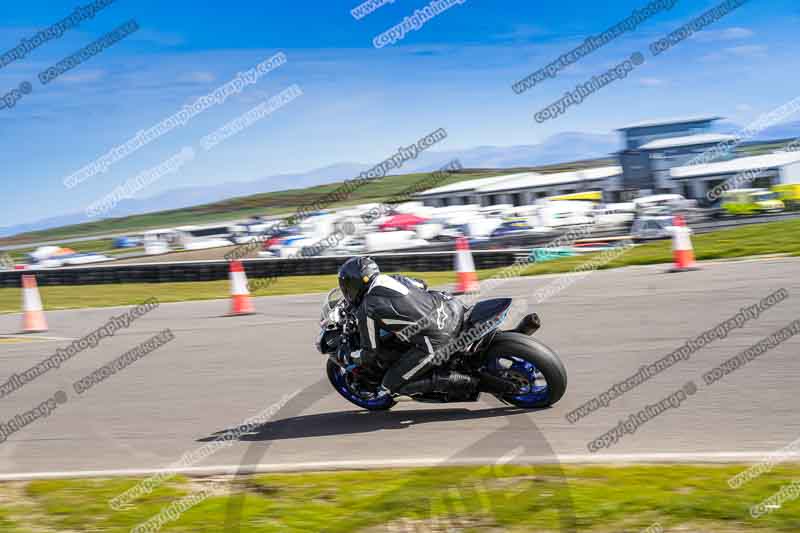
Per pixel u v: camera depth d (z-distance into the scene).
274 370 15.14
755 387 10.91
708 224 46.22
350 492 8.33
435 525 7.29
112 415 13.02
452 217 55.47
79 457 10.87
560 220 51.03
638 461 8.55
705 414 10.03
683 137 52.56
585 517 7.13
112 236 173.88
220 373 15.38
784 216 46.66
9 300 36.31
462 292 23.81
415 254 34.94
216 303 27.09
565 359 13.73
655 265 24.78
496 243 50.66
